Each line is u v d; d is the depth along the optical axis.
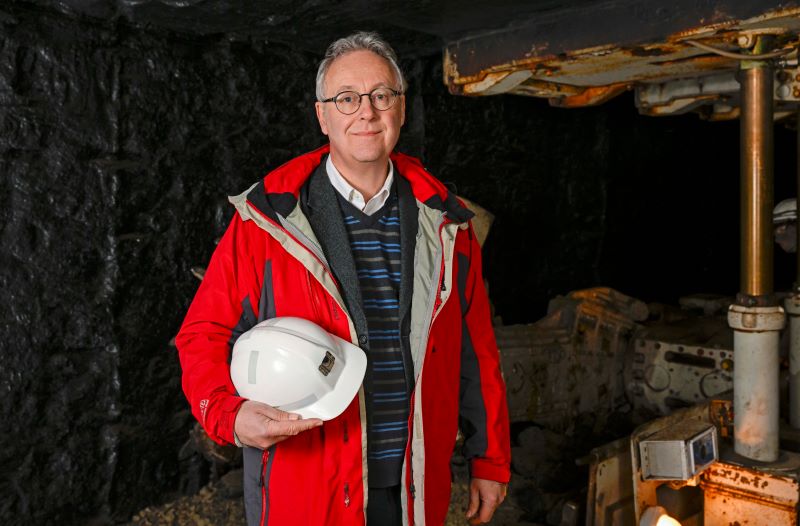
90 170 3.42
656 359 4.56
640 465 2.88
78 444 3.50
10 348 3.25
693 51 2.88
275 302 1.64
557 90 3.89
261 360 1.53
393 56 1.68
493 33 3.44
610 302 4.79
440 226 1.71
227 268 1.63
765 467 2.80
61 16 3.27
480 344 1.90
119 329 3.56
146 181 3.60
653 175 6.04
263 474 1.62
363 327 1.63
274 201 1.63
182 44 3.68
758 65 2.67
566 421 4.53
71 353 3.45
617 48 2.88
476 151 4.92
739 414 2.91
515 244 5.25
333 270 1.65
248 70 3.92
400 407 1.67
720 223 6.75
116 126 3.47
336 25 3.66
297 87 4.16
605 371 4.69
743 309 2.80
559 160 5.43
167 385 3.77
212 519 3.65
